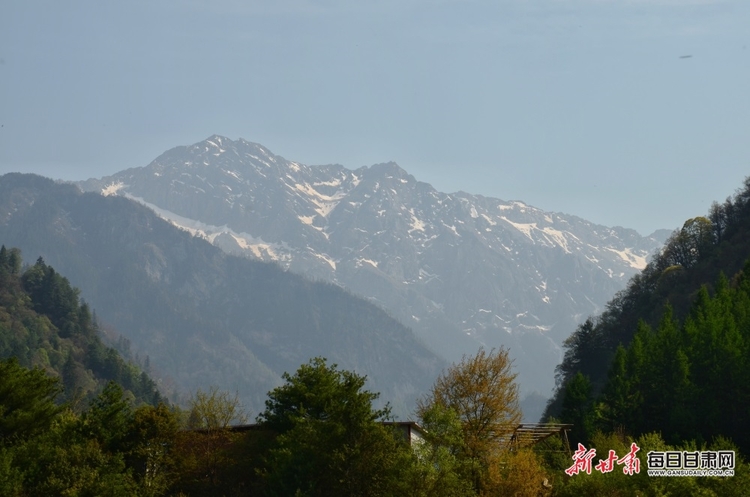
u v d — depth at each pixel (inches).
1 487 3491.6
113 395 4340.6
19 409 4362.7
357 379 4202.8
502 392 4099.4
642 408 6397.6
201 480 4045.3
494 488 3868.1
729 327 6633.9
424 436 3846.0
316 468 3646.7
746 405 5974.4
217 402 4404.5
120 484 3649.1
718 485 4116.6
